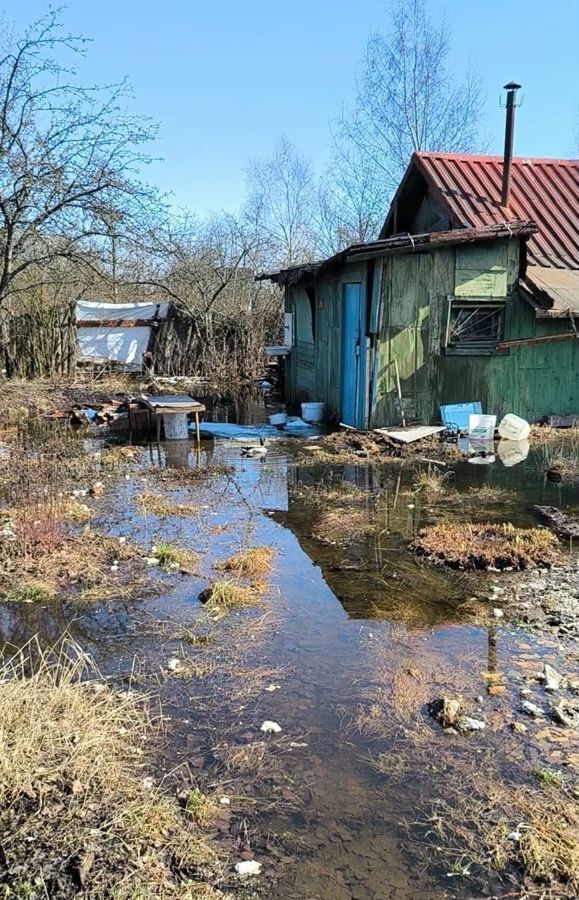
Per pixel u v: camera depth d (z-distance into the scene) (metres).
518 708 3.25
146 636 3.99
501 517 6.16
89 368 16.89
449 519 6.09
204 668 3.63
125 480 7.63
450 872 2.35
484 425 9.52
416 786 2.75
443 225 11.36
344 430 10.19
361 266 9.61
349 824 2.55
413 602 4.44
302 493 7.04
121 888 2.21
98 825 2.48
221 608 4.34
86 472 7.93
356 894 2.26
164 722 3.16
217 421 11.82
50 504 6.19
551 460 8.27
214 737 3.05
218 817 2.58
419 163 11.44
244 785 2.75
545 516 6.14
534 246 10.67
